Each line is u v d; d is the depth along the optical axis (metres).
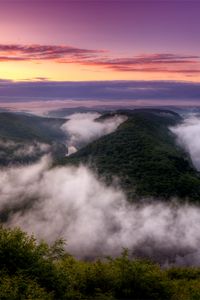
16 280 15.98
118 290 19.31
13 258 17.98
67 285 17.98
